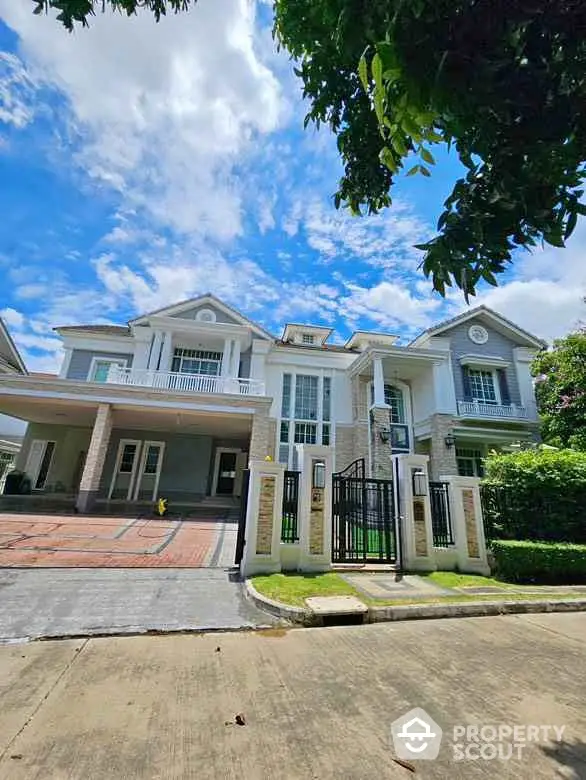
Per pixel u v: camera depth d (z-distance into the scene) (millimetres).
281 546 6500
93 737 2230
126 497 16969
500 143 1992
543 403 16062
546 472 8047
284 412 17344
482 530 7316
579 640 4090
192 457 17797
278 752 2152
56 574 5805
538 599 5402
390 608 4793
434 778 1986
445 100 1645
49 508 12398
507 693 2887
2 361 19312
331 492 6957
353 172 3488
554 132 1907
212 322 16422
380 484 7508
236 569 6648
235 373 16391
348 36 1869
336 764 2068
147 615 4422
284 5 3055
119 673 3080
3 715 2422
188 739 2242
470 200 2312
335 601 4910
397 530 7215
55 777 1901
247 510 6652
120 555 7199
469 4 1615
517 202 2139
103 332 17578
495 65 1641
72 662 3248
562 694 2881
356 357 18359
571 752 2209
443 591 5641
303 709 2615
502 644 3943
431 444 16453
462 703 2732
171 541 8734
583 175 2025
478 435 16328
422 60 1604
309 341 20453
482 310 18297
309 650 3689
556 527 7871
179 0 3002
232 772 1983
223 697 2746
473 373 17688
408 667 3340
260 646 3768
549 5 1633
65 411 15086
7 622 4023
